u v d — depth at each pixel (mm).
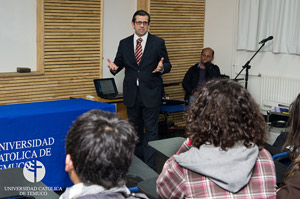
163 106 5359
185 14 5930
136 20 3875
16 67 4547
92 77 5059
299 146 1798
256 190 1266
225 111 1271
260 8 5637
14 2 4414
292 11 5285
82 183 1002
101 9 4934
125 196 1021
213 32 6238
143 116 4020
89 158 955
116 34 5301
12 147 2604
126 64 3990
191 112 1354
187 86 5602
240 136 1266
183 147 1524
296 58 5391
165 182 1349
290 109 1883
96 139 965
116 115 1063
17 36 4492
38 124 2684
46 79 4684
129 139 1007
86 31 4879
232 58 6070
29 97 4602
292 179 1377
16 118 2586
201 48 6270
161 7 5613
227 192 1244
